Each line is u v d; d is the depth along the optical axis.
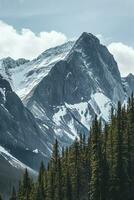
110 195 159.50
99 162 162.50
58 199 180.75
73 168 181.38
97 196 160.88
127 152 163.25
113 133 166.88
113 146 164.12
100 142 166.25
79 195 178.38
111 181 160.50
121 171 160.88
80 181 179.12
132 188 160.88
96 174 161.88
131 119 170.00
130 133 165.62
